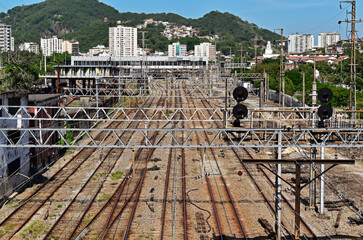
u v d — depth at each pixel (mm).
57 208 25750
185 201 27141
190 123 62031
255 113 52219
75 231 21922
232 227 22672
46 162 37594
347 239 20984
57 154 40938
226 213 24891
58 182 31719
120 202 26953
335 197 27906
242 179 32719
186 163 38312
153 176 33719
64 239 20875
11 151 29188
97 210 25344
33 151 34625
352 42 39125
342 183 31250
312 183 25297
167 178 32812
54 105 42406
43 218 23953
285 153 41125
